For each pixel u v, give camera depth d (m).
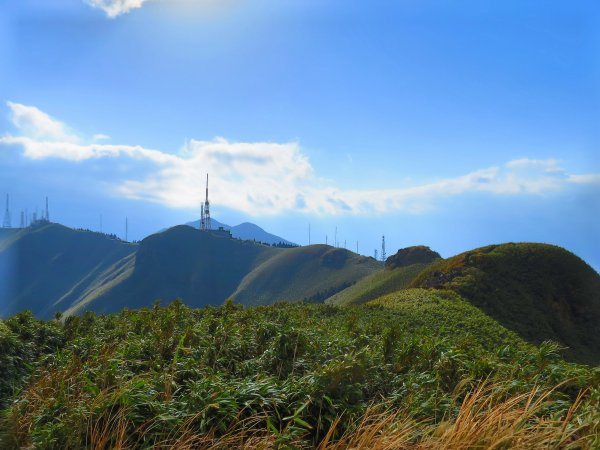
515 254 36.12
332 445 4.17
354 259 189.25
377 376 5.60
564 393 5.64
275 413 4.59
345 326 10.77
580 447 4.18
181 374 5.65
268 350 6.34
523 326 29.59
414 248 95.69
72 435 4.15
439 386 5.49
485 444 4.07
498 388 5.05
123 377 5.29
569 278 35.28
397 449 4.06
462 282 32.12
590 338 32.22
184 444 4.07
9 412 4.85
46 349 9.66
